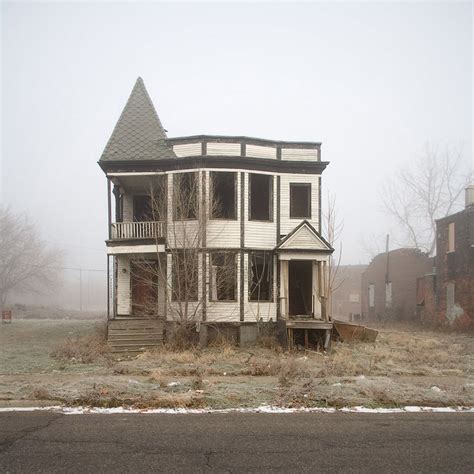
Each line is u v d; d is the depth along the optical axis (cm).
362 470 548
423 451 615
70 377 1152
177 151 1983
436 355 1568
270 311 1933
